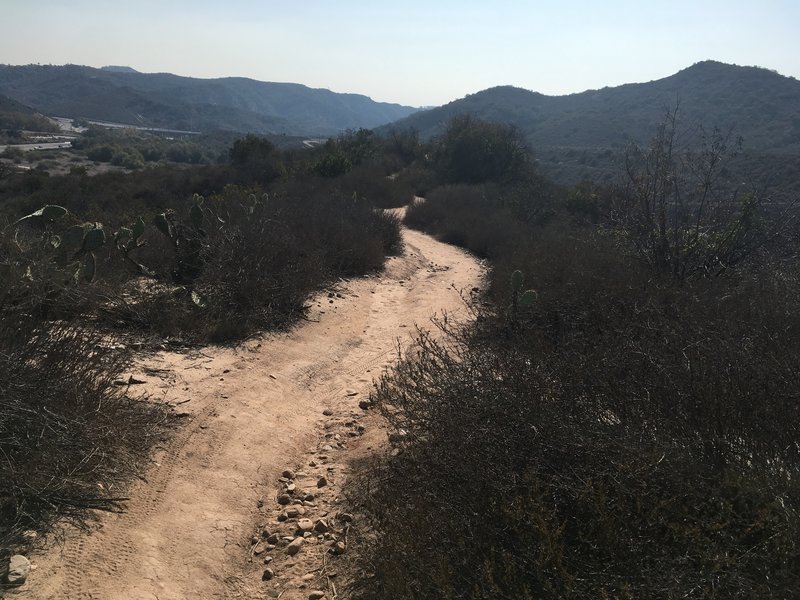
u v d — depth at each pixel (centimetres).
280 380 568
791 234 728
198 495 366
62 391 362
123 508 334
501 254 1412
